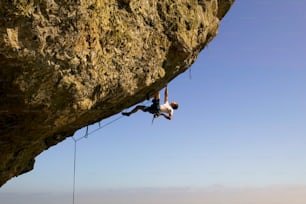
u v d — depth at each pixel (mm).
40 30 8305
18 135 11188
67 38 8719
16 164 13492
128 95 11359
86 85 9641
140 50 10758
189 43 12164
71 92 9484
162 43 11414
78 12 8617
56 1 8289
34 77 8914
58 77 9086
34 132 11141
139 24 10492
